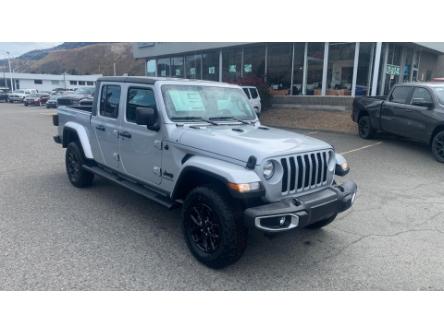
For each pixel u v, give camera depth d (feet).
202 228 12.48
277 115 57.52
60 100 24.61
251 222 10.74
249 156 11.38
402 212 18.08
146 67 94.68
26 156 30.01
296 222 11.12
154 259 12.74
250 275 11.98
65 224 15.57
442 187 22.53
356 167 27.45
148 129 14.61
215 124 14.69
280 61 65.31
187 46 76.79
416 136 31.65
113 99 16.99
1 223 15.51
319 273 12.21
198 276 11.77
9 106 119.75
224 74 75.46
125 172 16.67
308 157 12.42
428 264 12.89
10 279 11.19
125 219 16.31
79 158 19.77
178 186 13.15
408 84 33.35
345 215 17.62
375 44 54.39
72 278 11.37
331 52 58.29
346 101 55.98
